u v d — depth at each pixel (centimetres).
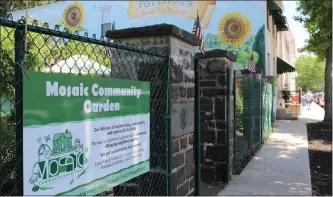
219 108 579
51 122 202
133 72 353
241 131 808
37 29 203
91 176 235
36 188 192
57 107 206
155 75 349
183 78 384
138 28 351
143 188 360
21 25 192
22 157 185
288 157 775
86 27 1688
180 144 378
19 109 185
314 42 1492
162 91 347
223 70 574
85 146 229
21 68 186
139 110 296
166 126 346
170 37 346
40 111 195
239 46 1416
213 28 1455
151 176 356
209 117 586
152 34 347
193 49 416
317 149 891
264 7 1395
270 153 822
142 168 302
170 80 347
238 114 814
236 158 696
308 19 1413
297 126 1412
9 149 300
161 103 348
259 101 921
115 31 365
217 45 1445
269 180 584
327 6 1123
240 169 660
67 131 213
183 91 384
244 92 820
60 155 208
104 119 248
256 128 920
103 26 1659
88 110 232
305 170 654
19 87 186
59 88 207
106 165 252
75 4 1712
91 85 234
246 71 841
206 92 588
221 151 577
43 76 196
